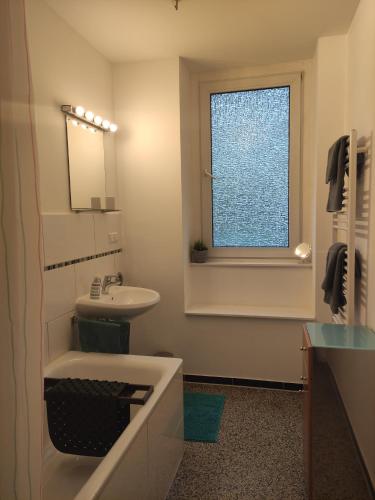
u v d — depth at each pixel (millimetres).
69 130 2326
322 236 2736
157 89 2928
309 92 3037
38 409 1011
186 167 3107
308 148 3096
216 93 3227
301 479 1921
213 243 3365
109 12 2207
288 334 2885
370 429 1745
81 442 1772
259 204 3234
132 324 3143
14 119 943
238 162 3238
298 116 3064
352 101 2406
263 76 3107
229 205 3295
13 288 954
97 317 2365
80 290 2422
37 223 995
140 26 2387
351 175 2010
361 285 2086
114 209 2783
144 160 2998
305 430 1849
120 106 3006
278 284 3119
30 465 995
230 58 2939
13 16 932
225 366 3027
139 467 1495
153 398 1721
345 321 2180
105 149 2855
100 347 2260
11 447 960
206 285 3264
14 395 959
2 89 920
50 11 2152
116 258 2980
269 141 3162
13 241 951
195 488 1876
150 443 1618
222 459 2094
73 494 1724
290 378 2912
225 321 2988
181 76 2934
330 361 1699
